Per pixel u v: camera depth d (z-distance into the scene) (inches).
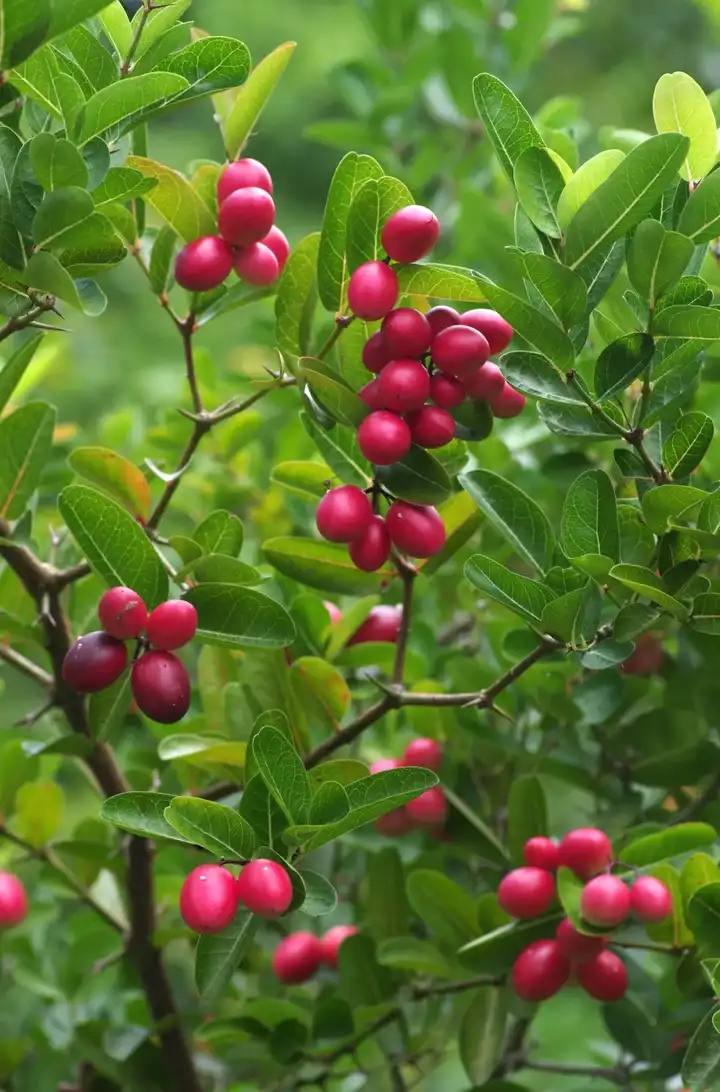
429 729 54.4
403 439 47.6
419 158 66.7
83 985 57.4
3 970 58.6
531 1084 70.6
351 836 54.6
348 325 49.2
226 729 52.4
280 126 128.0
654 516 47.9
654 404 49.0
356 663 52.7
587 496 48.5
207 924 45.8
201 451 60.6
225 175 49.7
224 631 48.6
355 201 47.9
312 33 130.2
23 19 45.8
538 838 50.5
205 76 48.2
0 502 51.4
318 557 51.4
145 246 51.9
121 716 48.8
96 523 47.9
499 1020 52.2
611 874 49.9
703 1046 48.0
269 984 57.1
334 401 48.3
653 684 55.8
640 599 48.6
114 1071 54.2
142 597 48.2
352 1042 53.7
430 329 47.9
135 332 114.3
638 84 129.0
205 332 114.3
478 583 48.4
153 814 46.6
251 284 49.6
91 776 56.7
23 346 50.6
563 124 62.6
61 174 46.9
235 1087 57.0
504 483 49.2
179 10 49.3
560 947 49.7
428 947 52.3
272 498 60.2
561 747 54.5
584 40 130.9
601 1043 58.8
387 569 51.4
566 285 47.7
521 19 69.5
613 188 47.3
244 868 46.2
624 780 54.2
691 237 47.9
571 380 48.3
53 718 56.0
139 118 48.0
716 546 47.8
